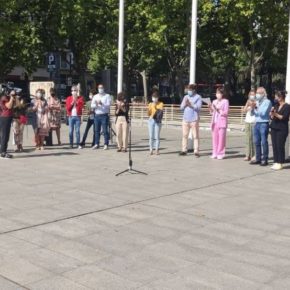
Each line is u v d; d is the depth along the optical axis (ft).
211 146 53.98
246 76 138.00
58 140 53.31
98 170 37.24
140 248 20.11
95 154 46.01
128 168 37.65
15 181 32.71
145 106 89.10
